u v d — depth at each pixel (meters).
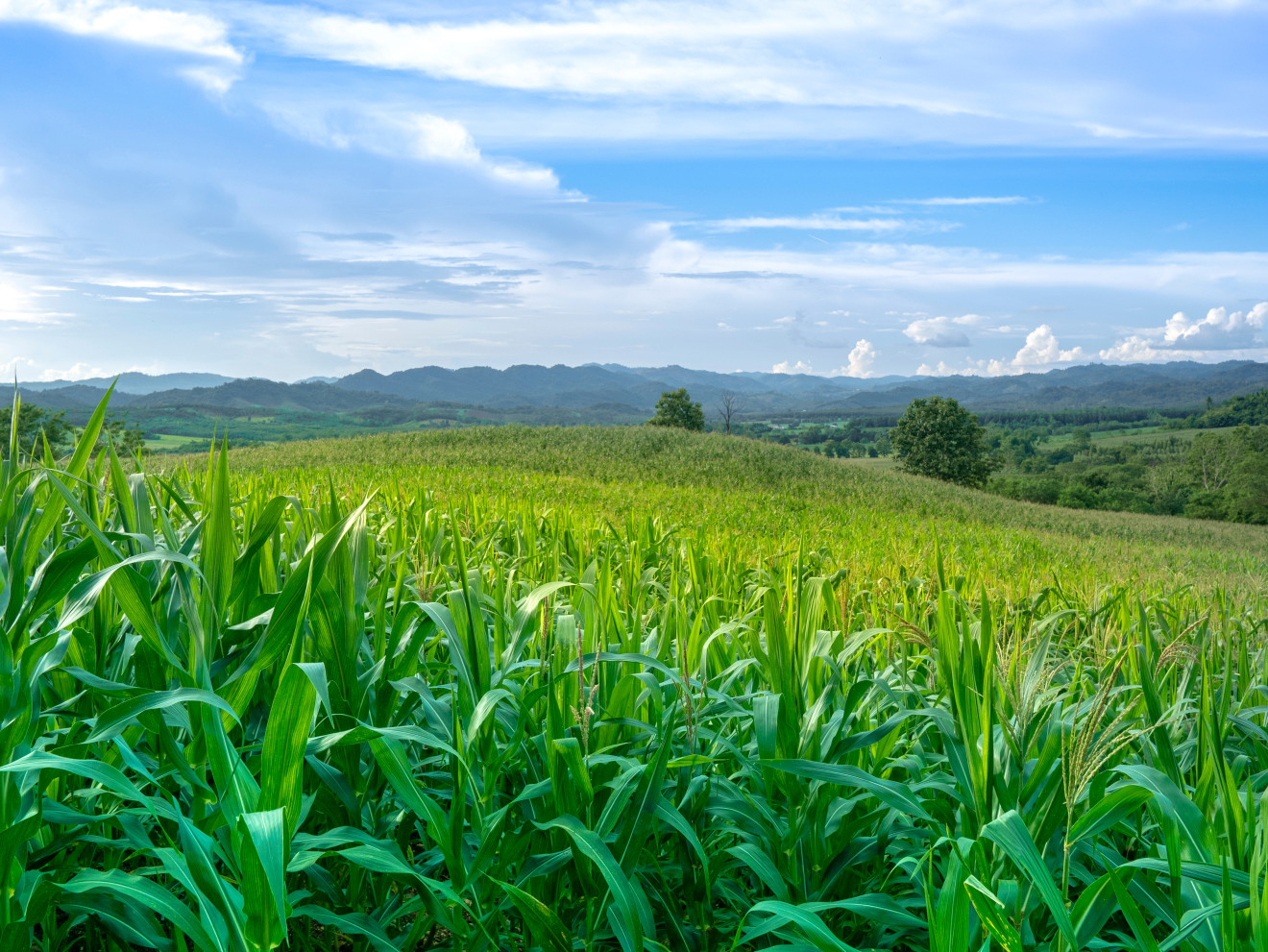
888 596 5.40
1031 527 36.25
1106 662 2.96
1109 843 2.44
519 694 2.50
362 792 2.22
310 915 1.86
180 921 1.51
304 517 3.87
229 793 1.49
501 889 2.06
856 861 2.22
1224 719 2.62
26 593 1.95
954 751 2.19
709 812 2.30
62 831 1.94
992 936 1.71
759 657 3.03
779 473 43.16
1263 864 1.62
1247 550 34.84
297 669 1.46
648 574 5.57
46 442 2.57
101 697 2.08
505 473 29.08
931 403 81.50
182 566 1.99
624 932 1.85
